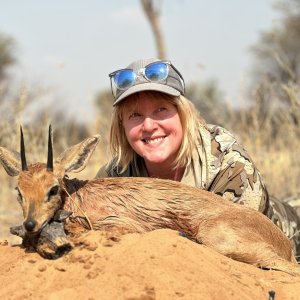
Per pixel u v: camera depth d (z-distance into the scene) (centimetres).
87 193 137
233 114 272
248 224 134
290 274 129
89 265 115
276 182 238
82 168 139
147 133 146
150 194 137
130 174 158
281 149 255
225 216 135
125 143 154
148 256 115
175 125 147
